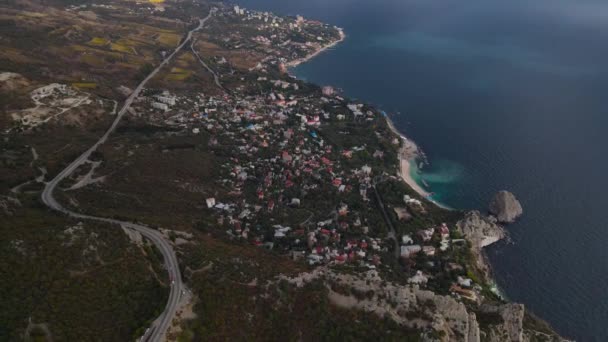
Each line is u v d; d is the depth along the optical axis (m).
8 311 89.25
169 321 98.06
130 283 105.31
